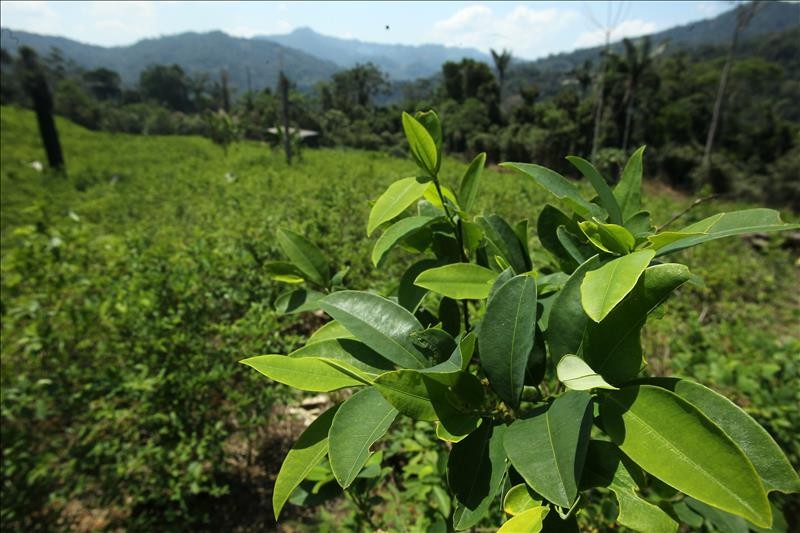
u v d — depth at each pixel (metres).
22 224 11.29
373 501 1.73
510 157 33.81
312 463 0.86
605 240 0.85
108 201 12.75
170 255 5.02
